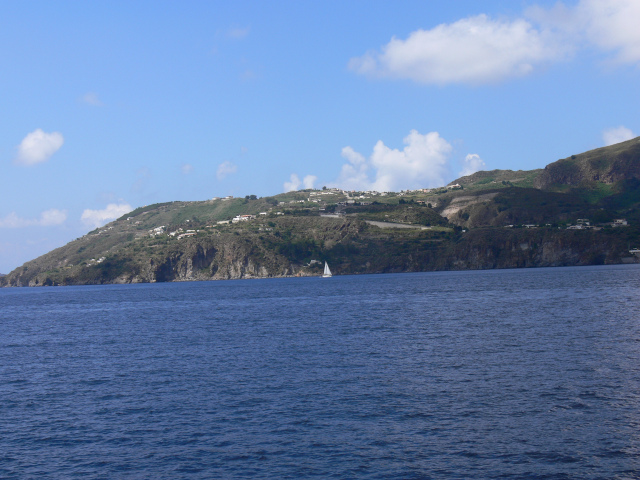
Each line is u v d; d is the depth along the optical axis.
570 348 47.00
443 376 38.53
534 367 40.16
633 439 25.69
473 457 24.42
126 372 44.31
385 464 24.00
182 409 32.78
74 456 26.22
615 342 48.97
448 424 28.48
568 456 24.19
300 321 76.44
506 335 56.00
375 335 59.56
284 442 26.83
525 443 25.72
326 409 31.62
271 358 47.50
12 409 34.31
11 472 24.61
